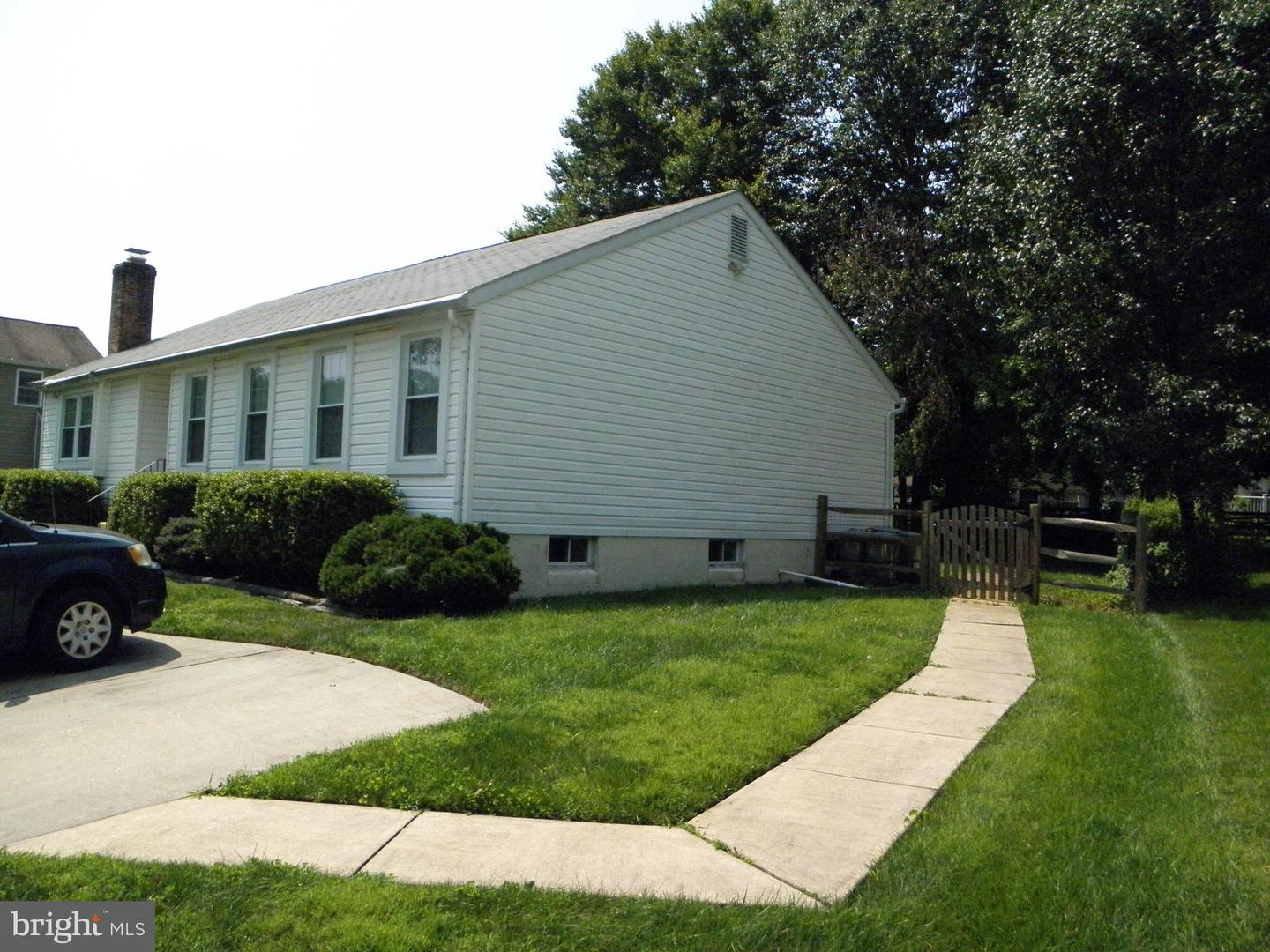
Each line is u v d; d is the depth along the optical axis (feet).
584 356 40.96
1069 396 50.31
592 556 42.01
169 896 11.90
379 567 31.89
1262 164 44.27
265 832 14.29
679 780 16.16
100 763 17.57
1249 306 44.80
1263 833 14.34
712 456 48.34
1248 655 28.71
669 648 26.53
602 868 13.05
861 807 15.47
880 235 75.87
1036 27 49.57
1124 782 16.56
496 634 28.12
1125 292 47.11
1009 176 52.95
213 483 41.22
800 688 22.67
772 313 52.47
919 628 32.60
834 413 57.57
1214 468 43.21
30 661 25.98
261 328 48.21
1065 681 25.16
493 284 36.42
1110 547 86.17
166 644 27.94
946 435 82.69
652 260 44.45
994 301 63.77
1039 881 12.48
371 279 58.49
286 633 28.25
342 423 42.19
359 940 10.79
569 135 107.76
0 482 57.82
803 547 54.80
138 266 76.89
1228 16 41.37
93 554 25.38
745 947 10.86
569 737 18.24
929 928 11.33
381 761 17.01
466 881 12.55
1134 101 45.11
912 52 78.74
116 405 61.62
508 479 37.60
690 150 89.97
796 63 85.30
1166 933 11.25
